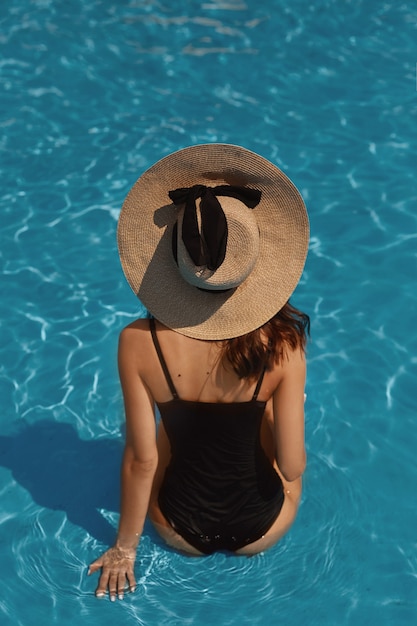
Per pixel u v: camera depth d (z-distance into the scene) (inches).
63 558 164.1
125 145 260.5
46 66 287.3
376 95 279.3
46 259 228.5
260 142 262.4
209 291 124.3
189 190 117.8
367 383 199.9
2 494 176.6
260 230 125.3
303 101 277.0
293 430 138.3
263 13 310.7
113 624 154.0
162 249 126.9
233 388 133.8
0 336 209.6
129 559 157.5
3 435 188.9
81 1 314.2
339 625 153.9
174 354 132.0
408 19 309.1
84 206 242.7
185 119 269.6
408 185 249.4
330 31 303.4
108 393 197.6
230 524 150.0
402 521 171.5
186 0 315.0
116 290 221.5
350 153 259.6
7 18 305.6
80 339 209.3
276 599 156.9
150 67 288.0
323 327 212.8
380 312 216.2
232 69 288.0
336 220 239.1
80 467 182.5
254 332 129.6
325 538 167.0
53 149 259.0
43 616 155.2
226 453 141.8
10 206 242.1
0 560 163.9
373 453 185.0
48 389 198.5
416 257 228.8
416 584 160.4
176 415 138.3
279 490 152.6
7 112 270.7
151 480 143.9
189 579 158.9
